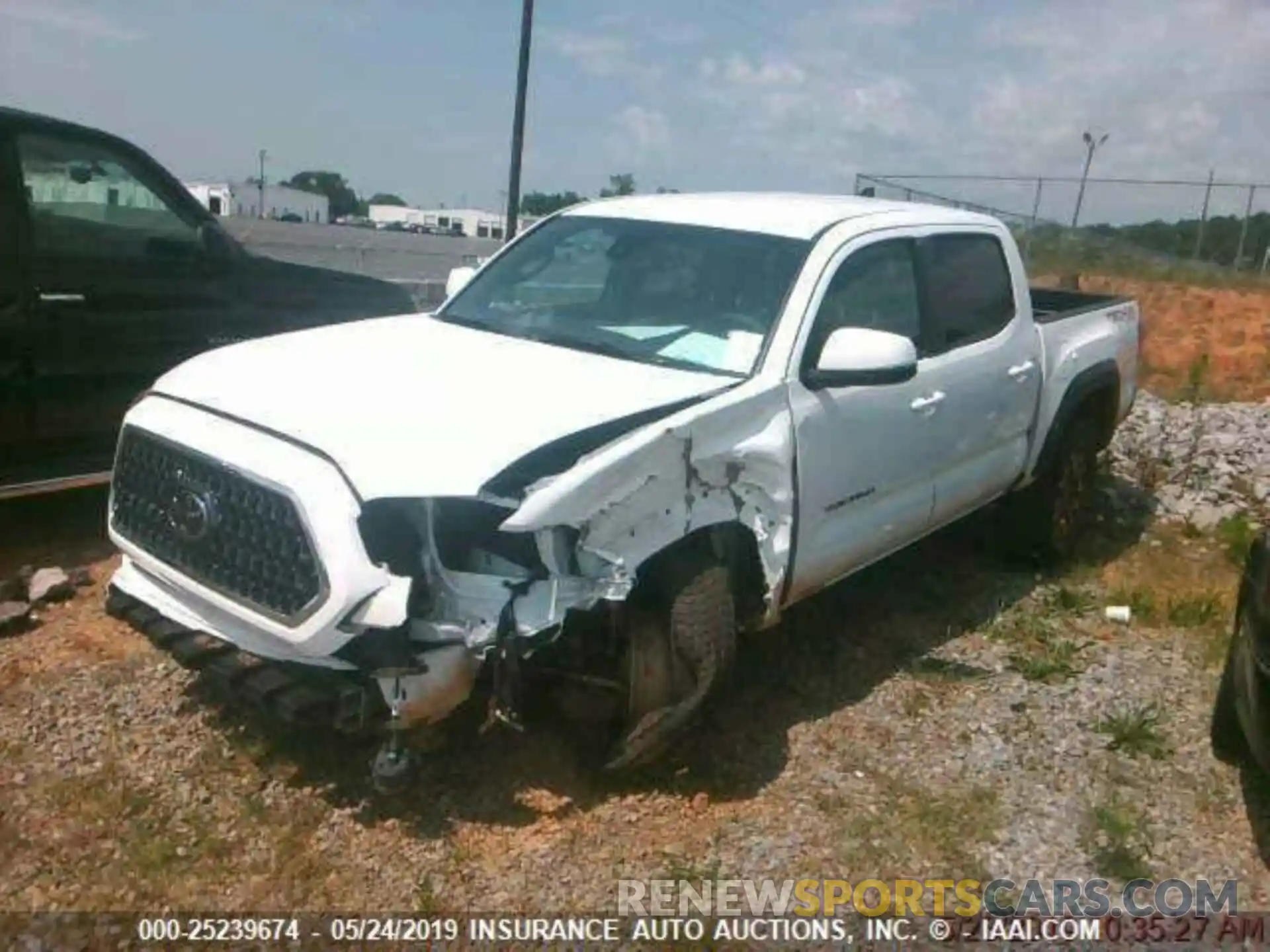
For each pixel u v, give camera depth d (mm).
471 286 5328
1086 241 26953
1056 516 6316
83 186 5512
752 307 4480
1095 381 6320
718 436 3934
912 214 5328
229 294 6113
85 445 5590
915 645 5266
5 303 5191
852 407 4512
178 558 3791
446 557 3488
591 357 4414
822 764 4227
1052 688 4918
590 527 3525
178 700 4312
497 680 3469
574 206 5668
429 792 3869
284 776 3906
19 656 4609
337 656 3418
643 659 3840
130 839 3557
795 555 4316
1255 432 9305
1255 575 4051
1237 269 27203
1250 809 4133
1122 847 3828
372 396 3770
